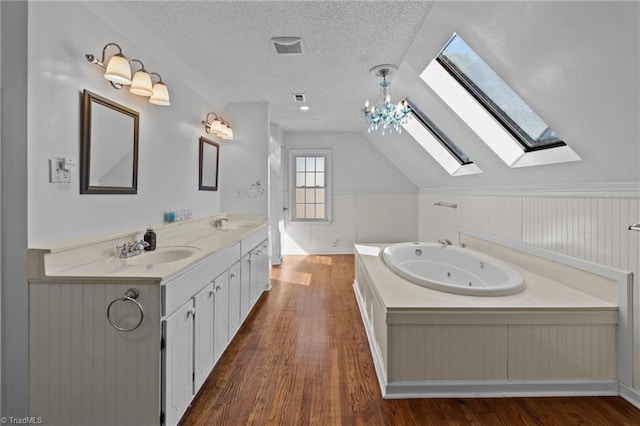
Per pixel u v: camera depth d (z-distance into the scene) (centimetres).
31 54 138
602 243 194
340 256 576
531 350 184
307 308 324
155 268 154
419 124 405
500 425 161
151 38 221
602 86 147
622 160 169
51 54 148
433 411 171
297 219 594
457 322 183
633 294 176
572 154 202
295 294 368
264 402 178
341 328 276
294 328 276
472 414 169
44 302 141
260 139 379
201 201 323
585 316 183
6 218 139
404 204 596
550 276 240
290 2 187
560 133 195
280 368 212
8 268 140
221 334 214
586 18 129
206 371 188
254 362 220
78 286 141
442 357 184
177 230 261
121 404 142
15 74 136
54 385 143
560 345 184
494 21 166
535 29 151
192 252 203
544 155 229
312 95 355
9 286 140
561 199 229
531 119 238
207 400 180
